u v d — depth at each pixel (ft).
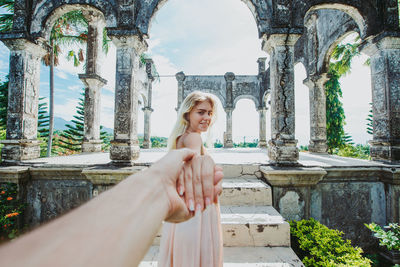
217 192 2.58
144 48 13.26
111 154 11.44
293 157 11.20
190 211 2.26
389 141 11.99
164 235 4.83
